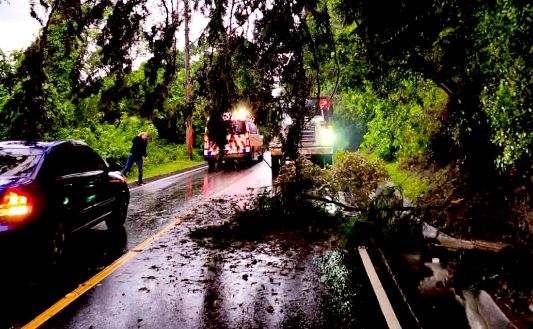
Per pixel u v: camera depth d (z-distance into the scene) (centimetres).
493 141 533
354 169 946
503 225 618
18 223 496
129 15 333
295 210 806
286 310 429
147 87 360
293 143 394
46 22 325
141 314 421
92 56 355
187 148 2742
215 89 374
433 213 714
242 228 780
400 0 374
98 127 1584
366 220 701
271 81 379
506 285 445
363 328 388
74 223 623
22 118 377
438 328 394
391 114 909
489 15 415
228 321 404
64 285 504
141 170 1509
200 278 528
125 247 676
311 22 382
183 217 915
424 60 579
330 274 541
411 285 498
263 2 344
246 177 1736
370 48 537
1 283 510
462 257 522
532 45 397
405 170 1280
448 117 828
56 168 602
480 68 495
